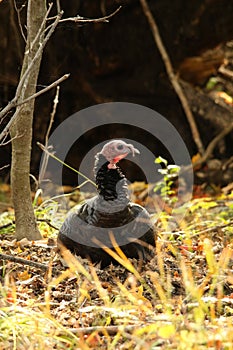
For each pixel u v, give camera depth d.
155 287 8.60
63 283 8.97
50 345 7.00
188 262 9.55
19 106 8.88
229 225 11.47
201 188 18.28
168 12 18.42
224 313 7.98
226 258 8.97
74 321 7.70
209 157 20.05
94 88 19.09
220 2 18.00
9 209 14.53
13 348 6.95
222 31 18.42
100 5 17.27
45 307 7.99
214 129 20.11
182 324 7.05
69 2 16.97
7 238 10.98
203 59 19.41
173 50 19.00
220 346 6.64
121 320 7.41
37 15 9.84
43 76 14.13
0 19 15.81
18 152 10.40
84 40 17.95
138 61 19.23
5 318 7.25
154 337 7.01
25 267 9.39
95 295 8.52
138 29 18.64
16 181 10.53
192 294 7.50
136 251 9.02
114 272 9.10
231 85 22.48
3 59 15.88
